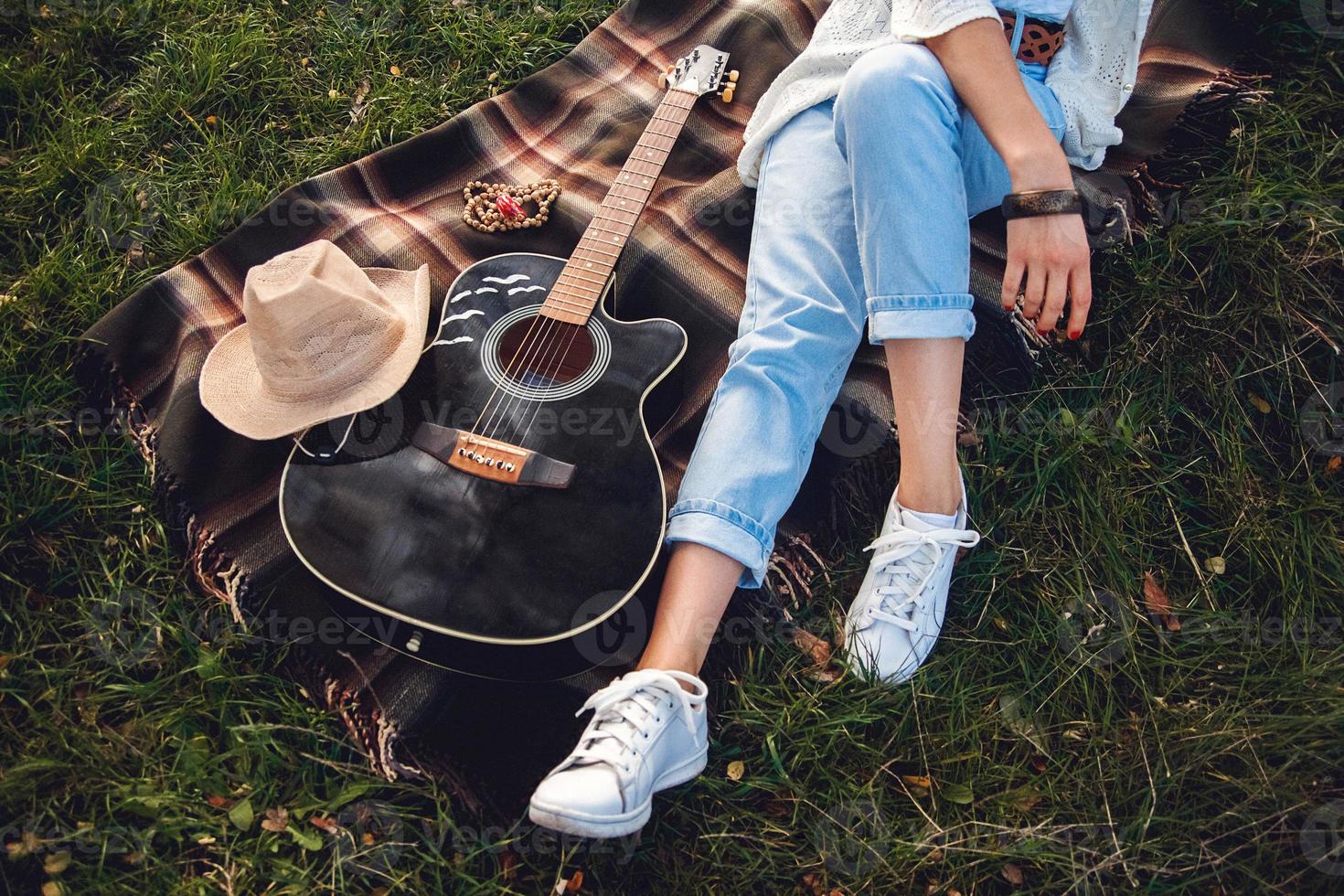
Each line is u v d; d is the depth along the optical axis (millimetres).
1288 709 1691
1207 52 2346
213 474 1892
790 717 1737
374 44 2615
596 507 1628
